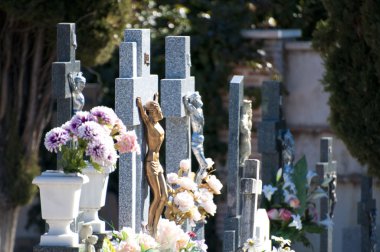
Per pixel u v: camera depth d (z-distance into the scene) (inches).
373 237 516.1
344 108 493.4
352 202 616.4
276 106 486.3
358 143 491.8
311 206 494.6
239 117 406.9
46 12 513.0
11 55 532.1
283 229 479.5
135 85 362.0
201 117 389.1
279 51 625.3
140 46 370.9
